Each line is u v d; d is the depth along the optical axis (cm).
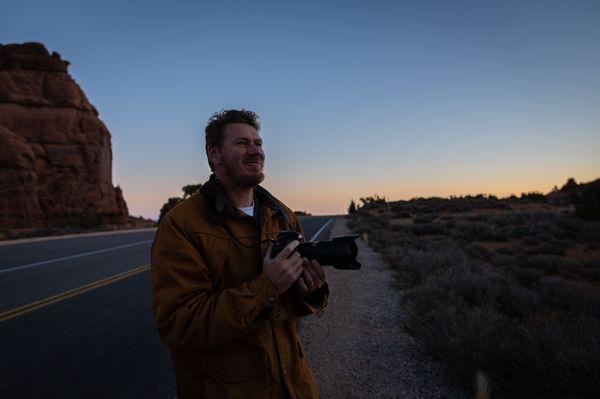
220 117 175
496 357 370
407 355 439
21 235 3031
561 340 374
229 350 149
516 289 648
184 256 144
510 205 4322
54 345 507
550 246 1397
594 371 315
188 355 152
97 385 396
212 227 155
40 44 4697
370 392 354
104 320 617
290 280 140
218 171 174
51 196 4141
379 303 688
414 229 2277
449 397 346
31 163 4009
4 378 412
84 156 4509
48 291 830
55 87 4591
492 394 340
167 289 140
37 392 381
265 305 136
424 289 646
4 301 743
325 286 179
